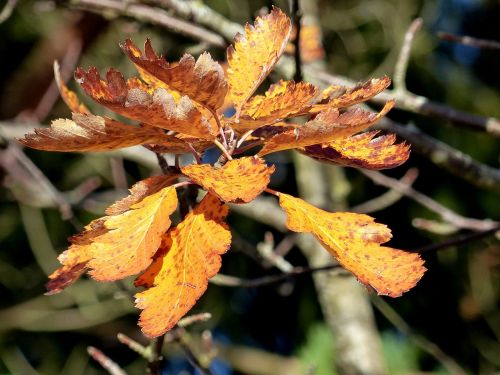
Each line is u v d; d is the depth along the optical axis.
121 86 0.33
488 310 1.80
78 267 0.33
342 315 1.02
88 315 1.68
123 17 0.84
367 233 0.33
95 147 0.33
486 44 0.73
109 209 0.34
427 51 1.76
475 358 1.84
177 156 0.37
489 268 1.79
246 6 1.48
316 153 0.38
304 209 0.34
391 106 0.33
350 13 1.74
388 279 0.32
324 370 1.52
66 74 1.30
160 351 0.46
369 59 1.79
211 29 0.80
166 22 0.82
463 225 0.89
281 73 0.73
